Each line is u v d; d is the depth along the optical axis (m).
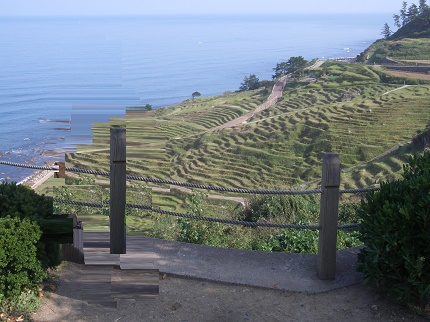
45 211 4.02
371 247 3.64
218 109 91.25
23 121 46.94
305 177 46.25
